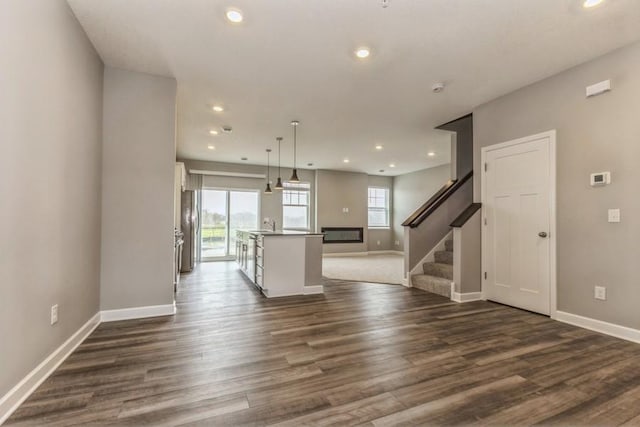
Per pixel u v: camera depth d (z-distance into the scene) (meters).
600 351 2.29
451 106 3.96
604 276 2.69
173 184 3.17
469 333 2.68
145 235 3.06
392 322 2.98
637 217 2.48
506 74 3.09
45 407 1.57
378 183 9.92
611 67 2.65
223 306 3.52
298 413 1.53
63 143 2.08
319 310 3.39
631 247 2.52
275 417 1.50
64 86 2.08
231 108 4.05
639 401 1.65
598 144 2.73
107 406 1.58
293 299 3.88
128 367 2.01
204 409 1.56
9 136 1.52
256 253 4.45
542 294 3.20
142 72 3.05
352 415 1.52
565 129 2.99
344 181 9.16
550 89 3.13
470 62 2.86
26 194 1.67
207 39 2.49
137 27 2.34
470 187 5.16
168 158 3.15
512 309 3.43
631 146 2.52
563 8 2.11
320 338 2.55
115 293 2.95
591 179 2.78
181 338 2.52
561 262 3.03
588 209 2.81
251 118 4.45
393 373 1.95
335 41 2.52
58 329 2.04
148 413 1.53
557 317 3.05
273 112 4.21
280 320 3.02
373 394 1.71
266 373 1.94
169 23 2.29
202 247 7.64
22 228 1.63
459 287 3.80
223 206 7.88
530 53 2.70
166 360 2.12
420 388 1.77
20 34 1.58
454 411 1.55
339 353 2.25
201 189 7.58
